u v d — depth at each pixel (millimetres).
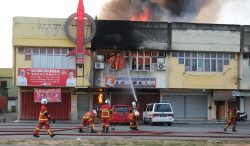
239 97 51094
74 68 47750
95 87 48000
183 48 49188
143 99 49875
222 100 50844
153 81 48969
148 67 49062
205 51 49781
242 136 25547
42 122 22719
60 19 47531
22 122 44156
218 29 49969
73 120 47688
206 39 49719
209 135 25797
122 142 20078
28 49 47375
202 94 50875
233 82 50438
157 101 50062
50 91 47625
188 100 50625
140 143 19766
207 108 50812
